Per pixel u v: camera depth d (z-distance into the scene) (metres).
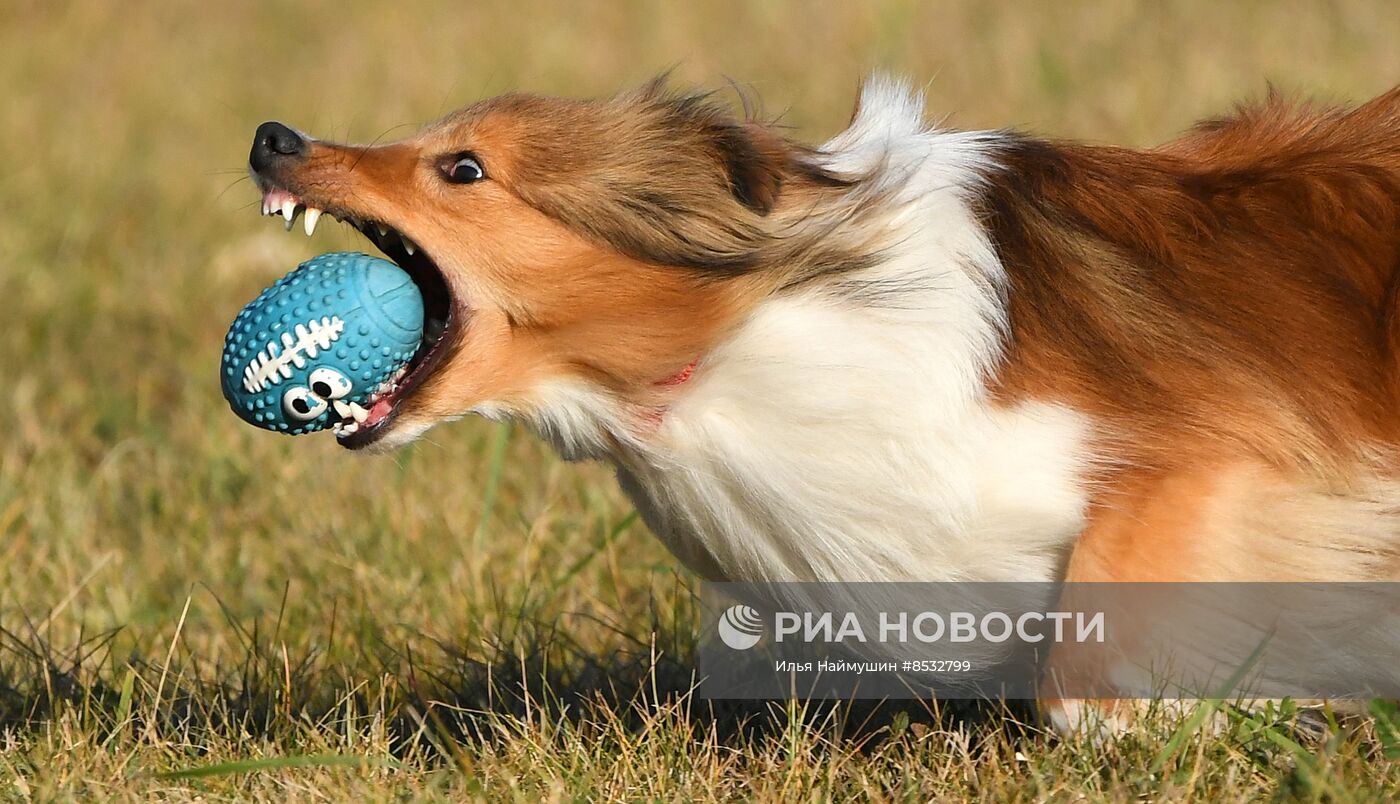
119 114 29.02
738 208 8.96
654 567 12.25
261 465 15.66
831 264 8.92
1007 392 8.88
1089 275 9.18
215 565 13.77
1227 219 9.54
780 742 9.75
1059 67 26.12
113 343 19.52
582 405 9.29
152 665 11.63
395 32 32.28
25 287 21.02
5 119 28.72
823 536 9.16
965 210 9.16
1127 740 9.08
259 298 9.30
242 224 23.42
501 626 11.94
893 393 8.84
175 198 24.56
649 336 9.05
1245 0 28.77
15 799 9.59
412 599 12.80
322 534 14.10
